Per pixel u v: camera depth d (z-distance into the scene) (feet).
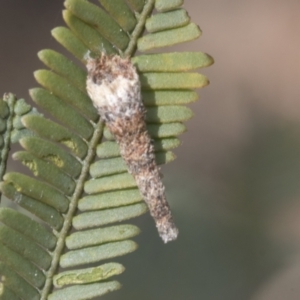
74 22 0.64
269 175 0.82
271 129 0.84
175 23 0.65
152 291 0.77
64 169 0.65
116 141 0.65
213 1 0.85
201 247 0.78
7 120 0.65
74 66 0.65
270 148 0.83
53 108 0.65
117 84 0.64
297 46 0.84
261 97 0.85
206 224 0.78
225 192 0.81
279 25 0.85
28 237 0.65
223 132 0.85
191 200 0.79
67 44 0.64
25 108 0.65
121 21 0.65
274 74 0.85
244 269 0.78
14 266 0.65
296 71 0.84
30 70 0.78
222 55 0.85
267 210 0.80
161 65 0.65
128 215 0.66
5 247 0.65
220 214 0.79
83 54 0.65
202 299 0.77
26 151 0.65
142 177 0.65
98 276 0.66
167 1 0.65
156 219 0.65
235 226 0.79
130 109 0.64
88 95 0.65
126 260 0.77
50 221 0.65
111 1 0.64
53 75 0.64
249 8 0.85
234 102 0.85
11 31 0.78
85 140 0.65
